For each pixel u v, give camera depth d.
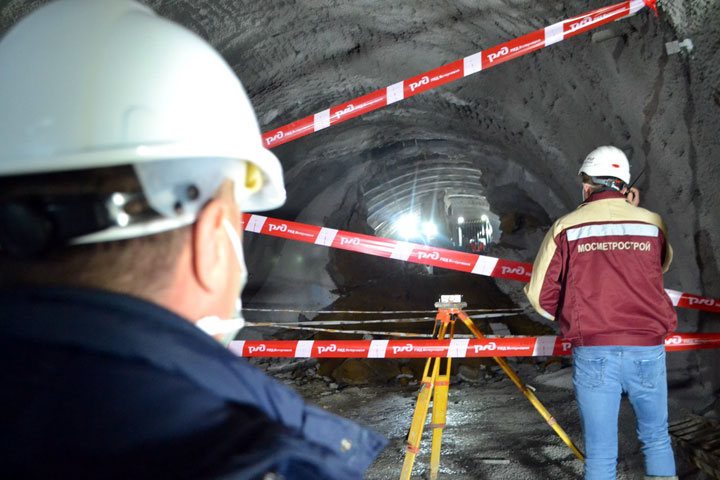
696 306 3.79
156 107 0.55
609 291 2.35
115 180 0.50
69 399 0.42
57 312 0.44
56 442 0.40
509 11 4.86
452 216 27.92
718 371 4.12
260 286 13.00
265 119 7.91
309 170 12.09
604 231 2.40
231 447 0.43
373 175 14.98
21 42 0.56
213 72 0.64
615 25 4.05
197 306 0.55
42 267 0.48
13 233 0.47
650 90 4.08
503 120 7.42
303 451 0.45
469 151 12.07
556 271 2.47
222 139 0.59
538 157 7.62
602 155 2.57
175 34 0.62
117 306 0.47
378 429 4.85
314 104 8.06
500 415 4.95
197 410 0.44
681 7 3.33
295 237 3.72
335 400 6.22
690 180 4.05
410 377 7.08
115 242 0.50
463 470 3.56
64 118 0.51
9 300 0.45
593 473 2.35
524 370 7.05
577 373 2.43
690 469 3.30
